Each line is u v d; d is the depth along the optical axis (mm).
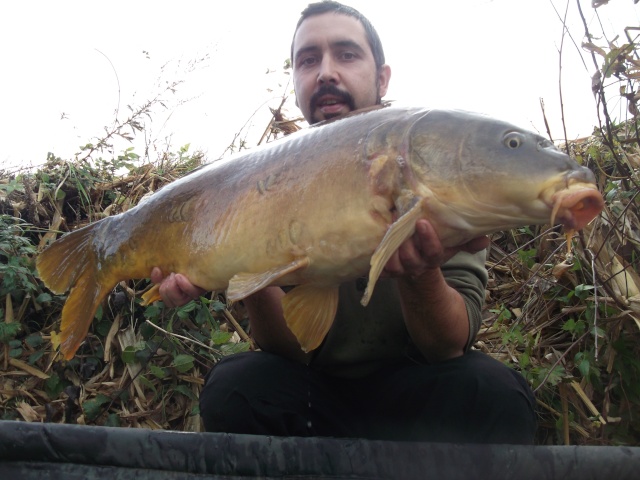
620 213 2639
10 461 1515
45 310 3037
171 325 2877
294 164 1646
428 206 1479
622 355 2418
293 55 2742
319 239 1564
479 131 1478
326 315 1683
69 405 2744
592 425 2416
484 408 1854
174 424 2803
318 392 2039
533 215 1451
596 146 2994
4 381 2773
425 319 1826
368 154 1528
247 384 1980
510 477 1483
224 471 1518
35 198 3334
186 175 1948
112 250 2002
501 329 2682
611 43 2391
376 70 2662
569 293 2617
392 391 1981
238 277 1652
